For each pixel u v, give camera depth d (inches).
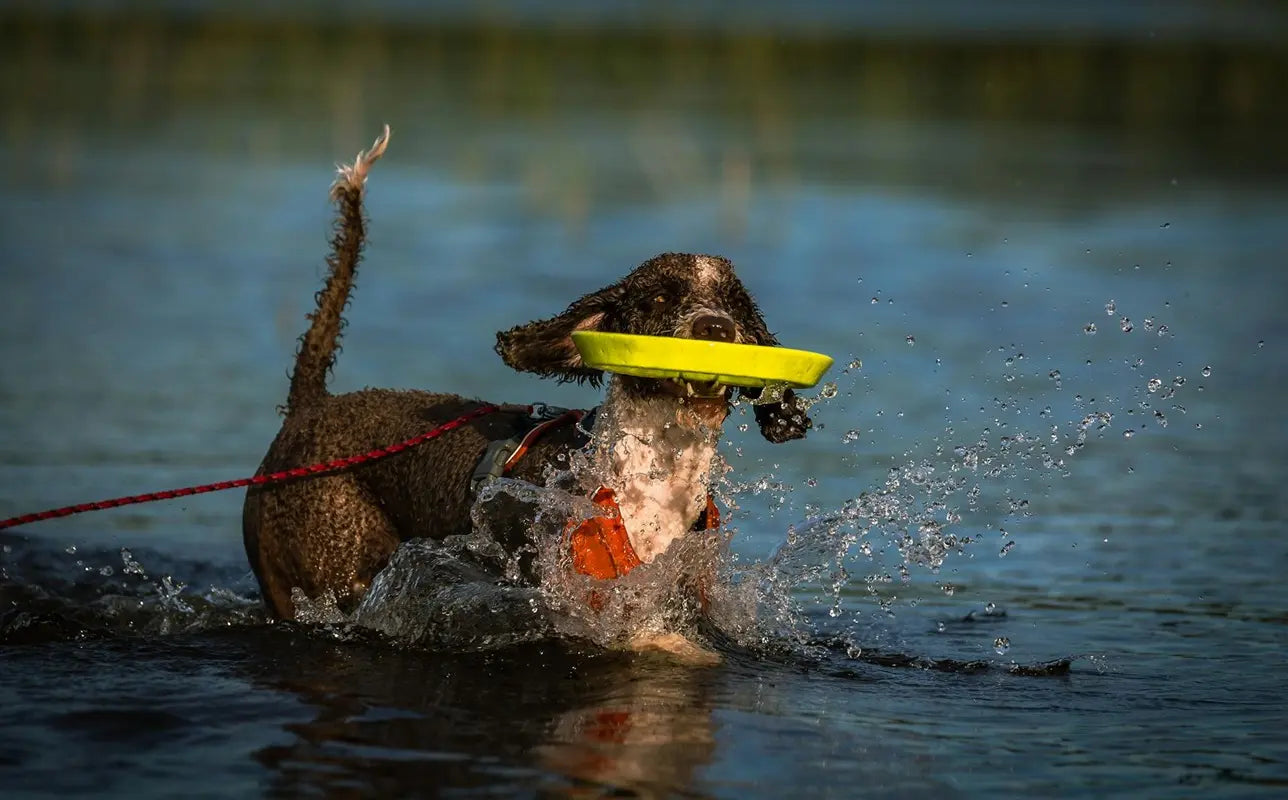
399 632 716.7
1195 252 1931.6
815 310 1574.8
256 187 2240.4
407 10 5315.0
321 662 670.5
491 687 633.0
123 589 818.8
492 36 4407.0
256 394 1254.9
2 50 3681.1
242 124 2783.0
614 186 2289.6
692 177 2373.3
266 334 1473.9
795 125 2945.4
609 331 729.6
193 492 729.6
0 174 2237.9
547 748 553.0
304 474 749.9
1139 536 941.2
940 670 684.7
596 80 3636.8
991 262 1836.9
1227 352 1470.2
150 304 1578.5
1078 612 788.0
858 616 780.0
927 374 1348.4
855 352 1414.9
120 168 2336.4
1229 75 3814.0
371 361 1336.1
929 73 3855.8
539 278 1690.5
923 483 918.4
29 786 505.0
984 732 589.0
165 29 4190.5
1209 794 520.7
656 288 716.7
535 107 3107.8
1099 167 2554.1
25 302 1567.4
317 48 4013.3
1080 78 3750.0
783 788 517.7
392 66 3750.0
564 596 689.6
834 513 863.1
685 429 678.5
